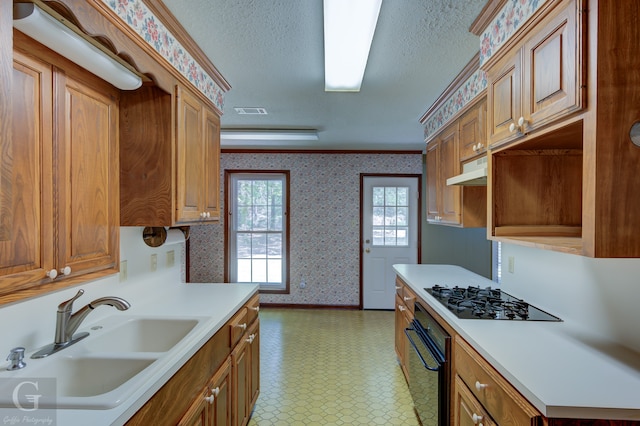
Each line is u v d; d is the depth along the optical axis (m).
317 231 4.95
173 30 1.62
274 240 5.00
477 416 1.31
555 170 1.60
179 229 2.18
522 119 1.31
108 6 1.19
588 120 1.00
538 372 1.10
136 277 1.96
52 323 1.36
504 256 2.27
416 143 4.44
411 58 1.99
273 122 3.41
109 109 1.51
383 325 4.21
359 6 1.39
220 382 1.61
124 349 1.60
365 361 3.16
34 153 1.09
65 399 0.90
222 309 1.84
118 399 0.90
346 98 2.68
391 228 4.98
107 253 1.48
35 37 1.04
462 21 1.61
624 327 1.33
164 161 1.65
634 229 0.97
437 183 2.97
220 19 1.58
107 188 1.49
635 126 0.96
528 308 1.84
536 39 1.24
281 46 1.84
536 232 1.60
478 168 2.12
